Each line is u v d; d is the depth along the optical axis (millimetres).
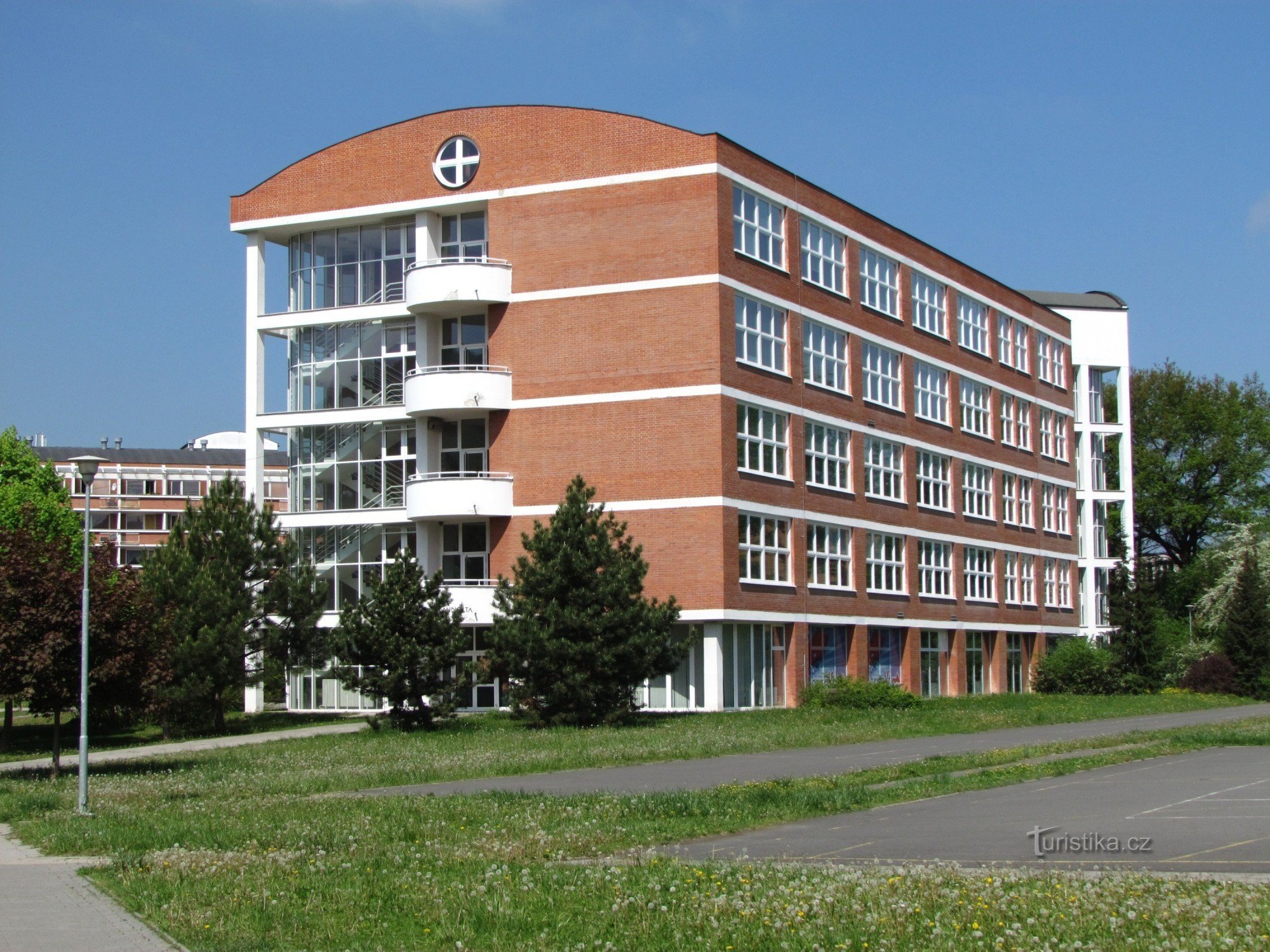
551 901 12961
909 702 46531
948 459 63625
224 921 12438
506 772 27141
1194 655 71375
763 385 48812
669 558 46281
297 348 53344
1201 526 98500
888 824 18547
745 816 19266
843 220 55094
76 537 61531
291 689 52000
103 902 13641
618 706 39188
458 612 39812
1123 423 82438
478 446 49750
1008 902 12266
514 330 48938
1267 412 97812
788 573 49938
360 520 51031
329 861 15641
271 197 53219
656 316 47156
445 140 50562
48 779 28281
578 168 48656
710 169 46906
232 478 43312
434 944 11398
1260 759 27781
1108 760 27391
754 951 10938
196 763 31266
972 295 66750
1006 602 68375
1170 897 12234
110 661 28375
